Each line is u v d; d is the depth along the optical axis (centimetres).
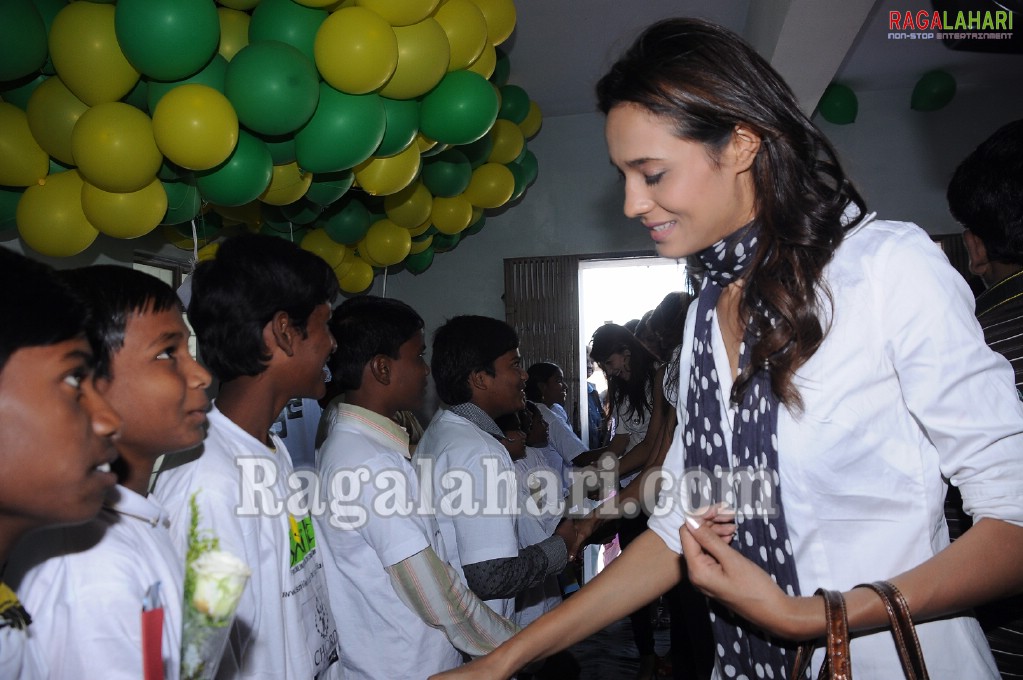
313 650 141
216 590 73
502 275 619
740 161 97
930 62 535
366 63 262
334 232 406
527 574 204
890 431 93
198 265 144
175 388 104
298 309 141
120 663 84
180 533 117
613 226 606
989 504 84
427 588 161
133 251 361
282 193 302
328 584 169
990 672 97
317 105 274
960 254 559
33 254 304
